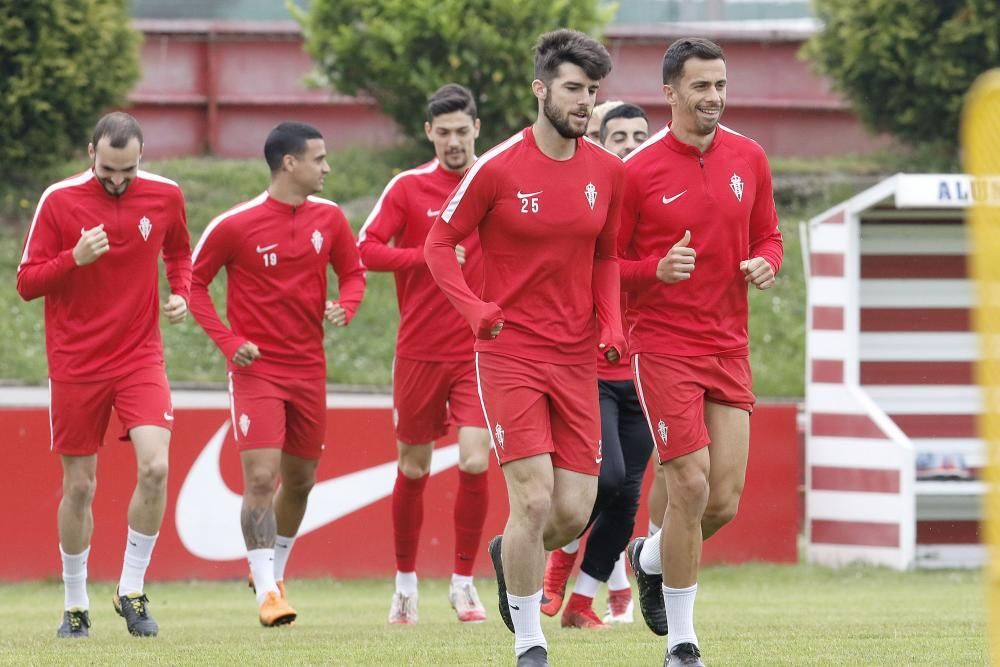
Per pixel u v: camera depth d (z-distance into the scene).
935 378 41.12
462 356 27.44
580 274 18.08
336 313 26.69
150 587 34.69
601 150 18.44
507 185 17.75
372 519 35.97
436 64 60.97
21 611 30.11
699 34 69.94
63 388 24.08
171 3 74.38
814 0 65.06
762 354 56.84
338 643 22.28
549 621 27.56
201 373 54.22
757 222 19.44
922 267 41.00
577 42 17.48
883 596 31.84
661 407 18.48
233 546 35.38
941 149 66.44
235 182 63.91
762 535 37.91
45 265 23.31
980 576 36.59
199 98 67.44
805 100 70.44
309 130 26.44
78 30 58.56
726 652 20.42
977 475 39.88
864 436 37.69
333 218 27.12
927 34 61.50
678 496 18.30
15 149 58.78
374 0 60.91
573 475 18.16
